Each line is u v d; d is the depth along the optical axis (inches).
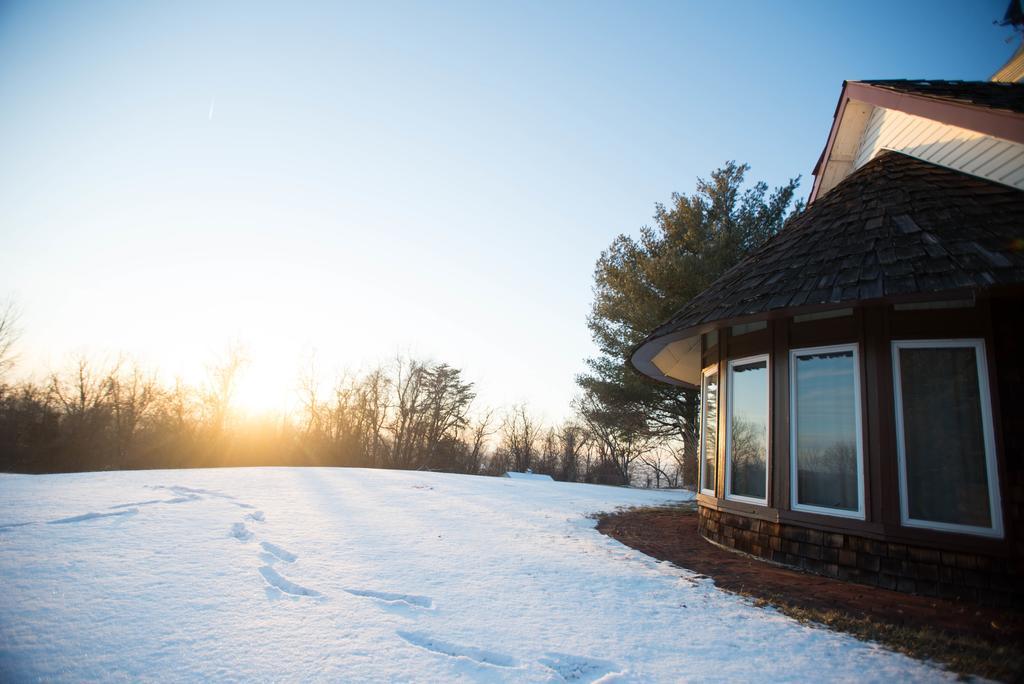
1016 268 187.3
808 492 242.4
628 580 203.5
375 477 553.9
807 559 235.6
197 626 133.4
